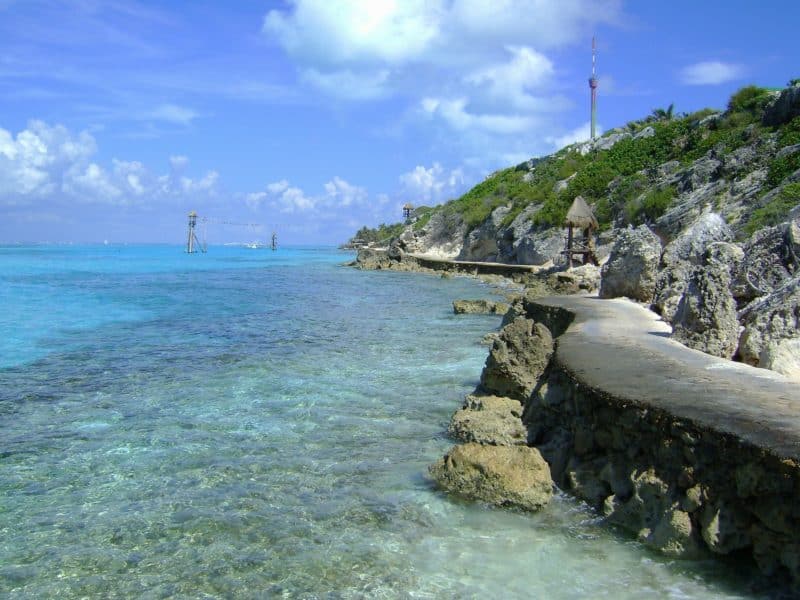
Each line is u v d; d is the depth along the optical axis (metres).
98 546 6.93
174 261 87.50
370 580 6.27
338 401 12.53
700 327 11.37
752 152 38.72
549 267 46.84
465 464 8.16
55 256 97.31
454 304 27.27
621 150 56.50
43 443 10.12
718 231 20.05
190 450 9.82
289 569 6.47
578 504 7.87
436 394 13.04
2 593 6.07
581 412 8.53
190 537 7.12
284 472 8.96
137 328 22.48
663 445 6.88
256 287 42.41
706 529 6.25
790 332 10.37
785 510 5.57
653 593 5.99
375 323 23.78
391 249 81.50
